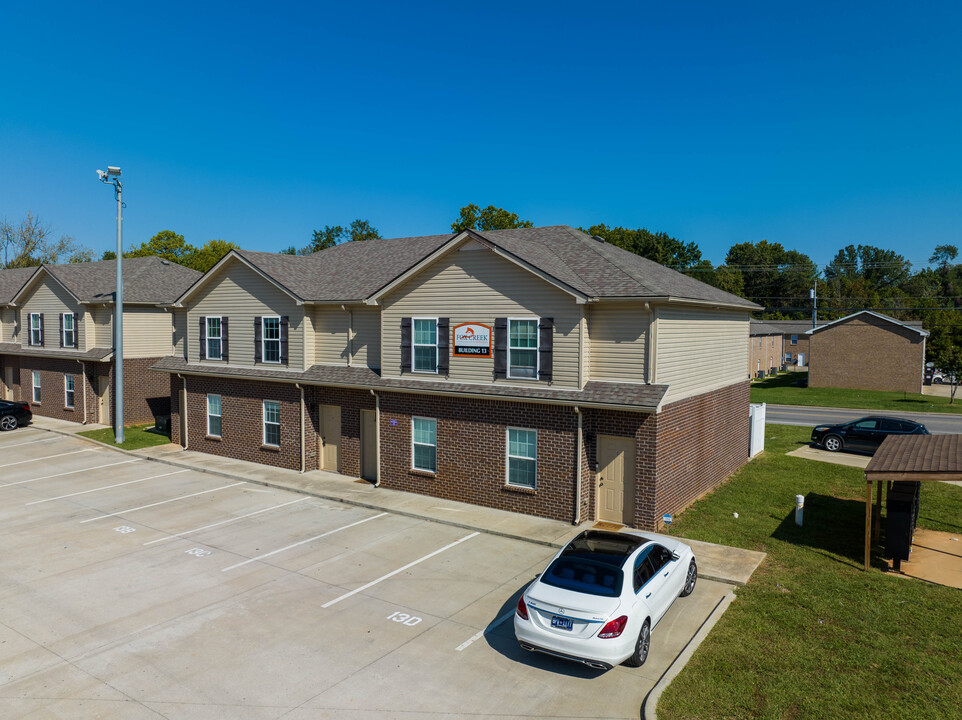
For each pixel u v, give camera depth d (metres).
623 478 16.89
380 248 27.45
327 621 11.84
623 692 9.45
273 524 17.55
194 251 81.62
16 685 9.80
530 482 17.88
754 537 15.80
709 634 10.95
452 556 15.05
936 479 12.50
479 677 9.89
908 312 96.25
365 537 16.39
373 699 9.32
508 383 18.05
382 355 20.64
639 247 81.25
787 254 125.62
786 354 81.00
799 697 9.09
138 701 9.34
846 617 11.54
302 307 22.89
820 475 22.33
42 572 14.26
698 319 19.03
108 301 32.31
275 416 23.95
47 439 30.27
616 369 16.83
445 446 19.30
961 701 8.98
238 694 9.48
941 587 12.84
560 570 10.63
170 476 23.00
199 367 26.14
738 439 23.33
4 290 40.41
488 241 17.81
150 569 14.41
